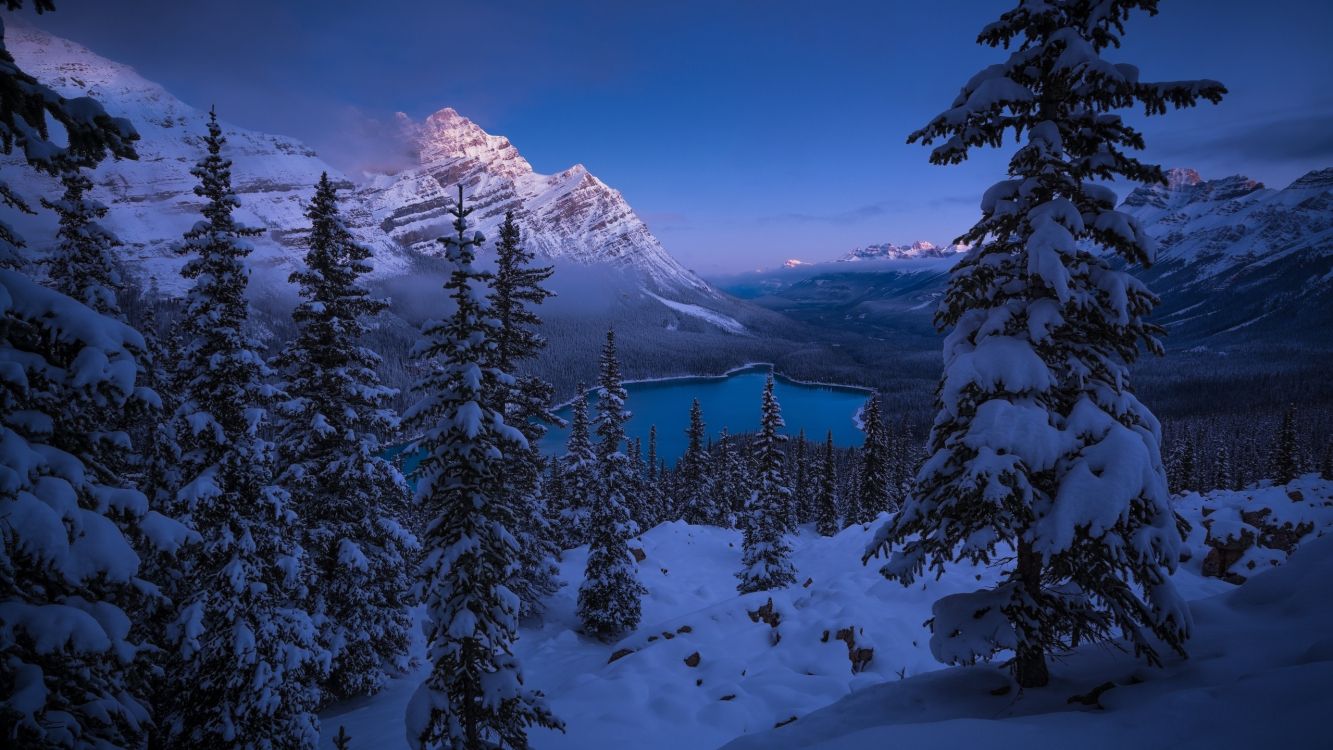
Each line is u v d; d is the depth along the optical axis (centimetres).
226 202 1434
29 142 573
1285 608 959
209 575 1330
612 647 2744
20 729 592
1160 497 807
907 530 968
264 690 1290
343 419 1825
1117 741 630
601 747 1325
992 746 668
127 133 605
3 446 612
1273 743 553
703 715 1428
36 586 672
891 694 1027
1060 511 796
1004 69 927
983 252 977
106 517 734
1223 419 14012
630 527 2878
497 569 1150
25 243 740
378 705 1878
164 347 1461
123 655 687
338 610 1841
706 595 3556
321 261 1781
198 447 1401
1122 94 849
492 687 1098
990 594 945
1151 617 846
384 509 1994
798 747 895
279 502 1407
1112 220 866
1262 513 2598
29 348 666
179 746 1262
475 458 1133
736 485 6456
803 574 3381
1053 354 930
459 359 1155
